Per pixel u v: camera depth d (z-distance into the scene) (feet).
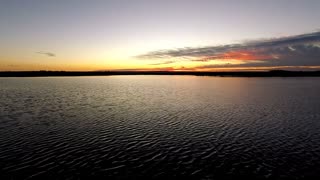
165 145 90.68
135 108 176.45
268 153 82.43
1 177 64.54
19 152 82.69
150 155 80.74
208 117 142.00
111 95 273.33
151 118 139.33
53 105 189.88
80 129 113.19
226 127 117.70
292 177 65.05
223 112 158.81
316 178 64.49
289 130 112.16
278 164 73.41
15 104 193.36
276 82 572.92
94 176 65.72
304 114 150.61
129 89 372.38
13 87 396.37
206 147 88.48
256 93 288.10
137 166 72.18
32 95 266.36
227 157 78.95
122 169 70.18
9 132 107.14
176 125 121.80
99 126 119.24
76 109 170.91
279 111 161.79
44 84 503.20
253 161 75.66
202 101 216.33
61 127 116.88
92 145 90.48
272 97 244.01
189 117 142.20
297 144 91.76
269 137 100.94
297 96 251.39
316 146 89.30
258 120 133.28
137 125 121.70
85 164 73.41
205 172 68.28
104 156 79.71
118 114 151.94
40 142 93.61
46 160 76.13
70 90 344.08
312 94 270.67
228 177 65.26
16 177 64.69
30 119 134.72
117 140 96.68
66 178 64.49
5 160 75.77
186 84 519.60
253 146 89.51
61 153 82.12
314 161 75.36
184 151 84.43
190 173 67.67
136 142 94.17
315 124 123.75
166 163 74.28
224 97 248.11
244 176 65.77
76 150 85.10
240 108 175.32
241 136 102.32
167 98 241.76
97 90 348.59
